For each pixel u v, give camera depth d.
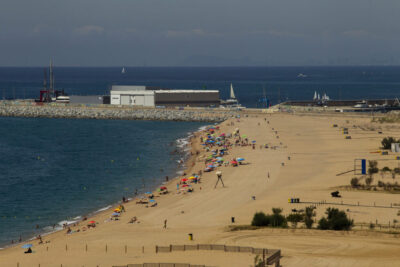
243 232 138.75
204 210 163.62
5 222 162.50
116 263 118.50
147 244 132.62
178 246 126.94
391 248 123.94
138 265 114.44
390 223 142.88
